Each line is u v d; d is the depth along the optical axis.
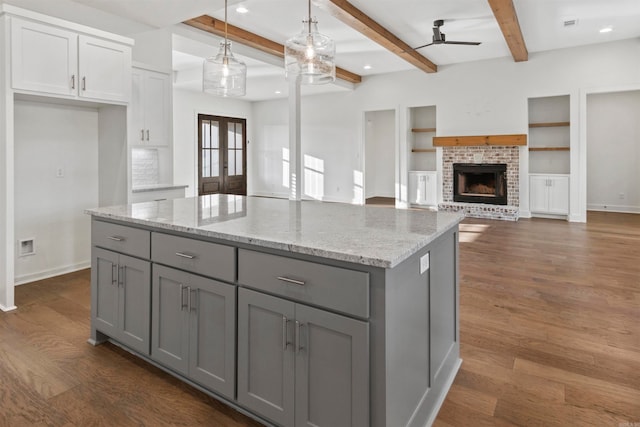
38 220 3.57
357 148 9.16
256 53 6.10
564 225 6.42
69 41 3.15
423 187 8.37
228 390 1.71
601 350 2.28
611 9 4.96
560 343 2.37
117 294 2.22
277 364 1.53
